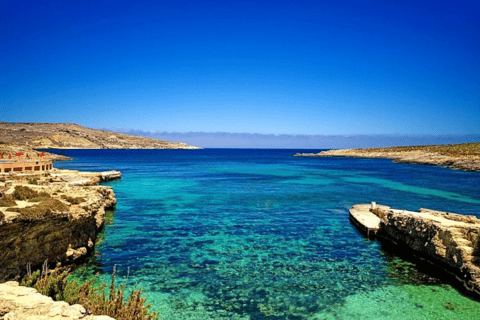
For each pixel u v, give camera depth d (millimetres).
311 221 27016
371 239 22109
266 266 16984
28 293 9211
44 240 14797
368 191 44906
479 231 14359
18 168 37031
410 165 101688
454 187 49406
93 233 19875
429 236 16766
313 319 12070
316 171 79312
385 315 12375
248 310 12625
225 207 32719
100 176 51688
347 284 15008
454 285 14930
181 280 15125
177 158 152375
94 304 9297
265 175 68312
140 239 21375
